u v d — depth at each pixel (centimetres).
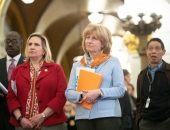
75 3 2477
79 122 729
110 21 2797
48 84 789
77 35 3231
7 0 1759
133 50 1989
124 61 2888
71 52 3806
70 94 731
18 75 801
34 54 802
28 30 2461
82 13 2736
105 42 747
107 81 731
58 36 3167
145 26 1670
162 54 870
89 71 732
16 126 788
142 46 1708
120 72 738
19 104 788
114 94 718
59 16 2588
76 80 745
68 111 1398
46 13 2464
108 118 716
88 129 724
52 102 778
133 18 1664
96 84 724
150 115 851
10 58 929
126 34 1977
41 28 2508
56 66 809
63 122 793
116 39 2992
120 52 2919
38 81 789
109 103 720
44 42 816
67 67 3969
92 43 740
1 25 1805
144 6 1650
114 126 718
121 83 730
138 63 2002
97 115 714
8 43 922
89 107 717
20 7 2366
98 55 744
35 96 784
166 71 857
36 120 762
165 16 1741
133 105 1299
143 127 866
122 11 1678
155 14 1650
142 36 1702
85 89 725
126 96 1011
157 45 865
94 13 2250
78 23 3008
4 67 924
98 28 743
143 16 1656
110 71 736
